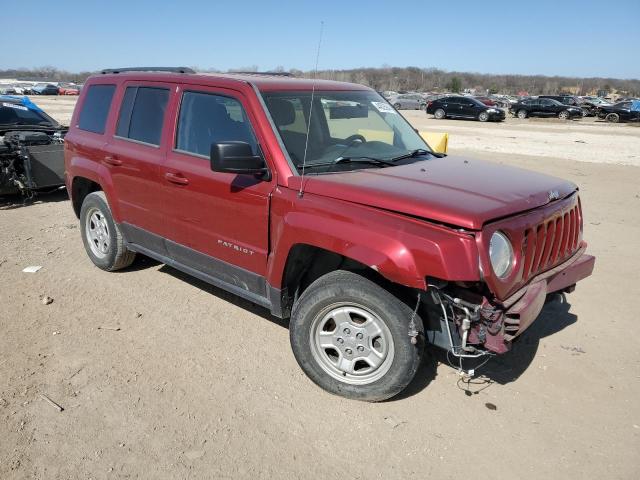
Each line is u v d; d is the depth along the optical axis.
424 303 3.28
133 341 4.25
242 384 3.70
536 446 3.14
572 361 4.06
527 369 3.95
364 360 3.44
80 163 5.45
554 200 3.62
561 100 44.78
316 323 3.53
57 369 3.84
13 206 8.52
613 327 4.62
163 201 4.53
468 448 3.12
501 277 3.04
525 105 40.25
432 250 2.92
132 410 3.40
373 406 3.49
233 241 4.02
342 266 3.75
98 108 5.40
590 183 11.61
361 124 4.40
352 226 3.22
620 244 6.99
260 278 3.92
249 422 3.31
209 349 4.16
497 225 3.03
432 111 37.12
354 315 3.46
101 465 2.94
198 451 3.06
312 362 3.59
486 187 3.44
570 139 23.03
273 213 3.66
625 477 2.91
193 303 4.95
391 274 3.03
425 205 3.06
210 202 4.09
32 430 3.20
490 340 3.06
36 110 9.89
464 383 3.75
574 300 5.18
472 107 35.41
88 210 5.59
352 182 3.42
